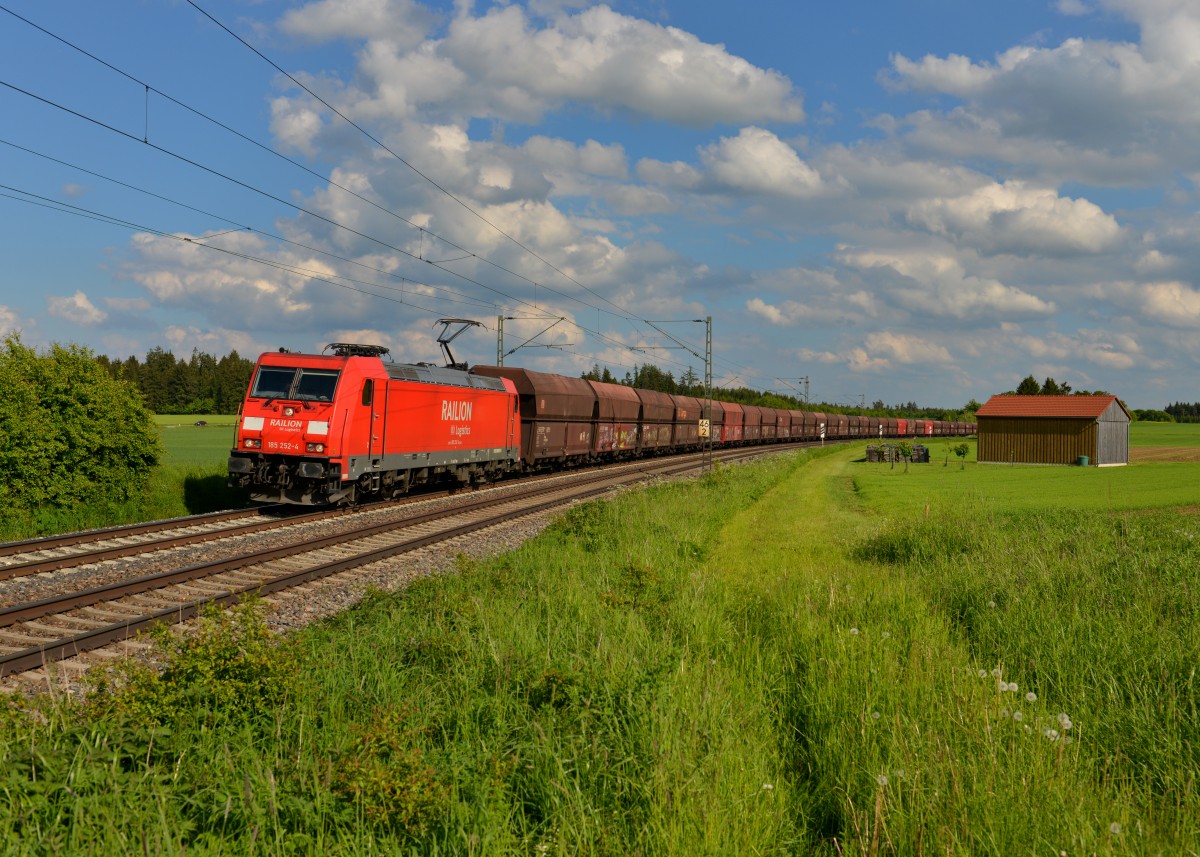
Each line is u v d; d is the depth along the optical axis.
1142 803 4.69
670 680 6.11
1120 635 7.29
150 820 3.87
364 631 8.24
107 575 12.53
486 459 27.62
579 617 8.32
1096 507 21.38
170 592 11.31
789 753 5.68
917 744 5.11
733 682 6.64
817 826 4.77
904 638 7.79
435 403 23.77
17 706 5.33
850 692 6.16
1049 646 7.38
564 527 16.98
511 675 6.46
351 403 19.70
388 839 4.02
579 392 36.91
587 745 5.11
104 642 8.87
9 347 18.11
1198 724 5.50
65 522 17.80
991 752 4.66
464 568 11.69
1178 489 27.03
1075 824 4.12
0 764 4.12
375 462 20.73
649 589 10.16
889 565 13.89
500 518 19.72
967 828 4.08
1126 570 10.28
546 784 4.66
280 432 19.31
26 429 17.31
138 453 20.02
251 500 20.03
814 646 7.40
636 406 45.22
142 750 4.55
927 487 30.56
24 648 8.76
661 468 41.44
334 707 5.77
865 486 31.86
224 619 6.36
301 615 10.52
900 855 4.07
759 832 4.22
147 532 16.44
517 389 31.80
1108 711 5.93
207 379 124.00
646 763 4.83
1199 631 7.16
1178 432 114.06
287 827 4.12
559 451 35.53
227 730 5.18
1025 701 6.19
